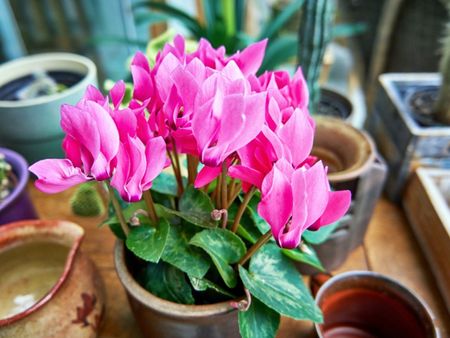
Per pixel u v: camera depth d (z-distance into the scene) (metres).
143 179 0.23
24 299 0.39
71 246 0.37
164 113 0.24
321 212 0.22
